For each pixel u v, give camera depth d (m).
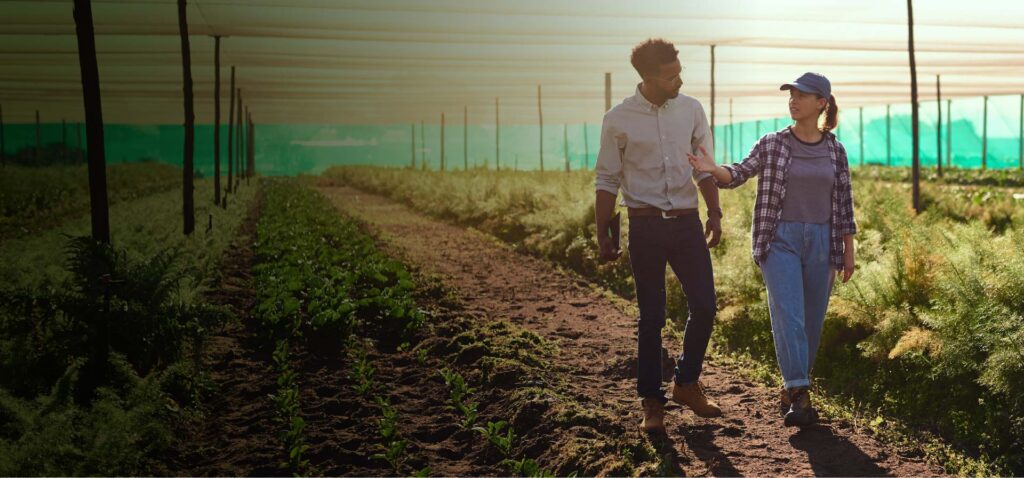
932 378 4.24
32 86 26.88
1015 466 3.50
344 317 6.18
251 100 34.44
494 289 8.52
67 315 4.56
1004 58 18.83
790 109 3.99
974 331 4.30
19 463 3.34
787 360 3.91
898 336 4.81
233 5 12.52
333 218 15.08
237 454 3.97
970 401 4.13
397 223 17.12
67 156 54.25
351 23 13.69
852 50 17.05
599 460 3.52
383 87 26.45
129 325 4.46
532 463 3.55
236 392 4.95
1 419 3.92
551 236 11.27
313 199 21.59
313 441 4.09
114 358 4.16
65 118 41.75
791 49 17.95
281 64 19.45
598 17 13.36
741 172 3.88
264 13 13.05
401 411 4.55
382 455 3.80
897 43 15.81
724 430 3.94
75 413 3.86
